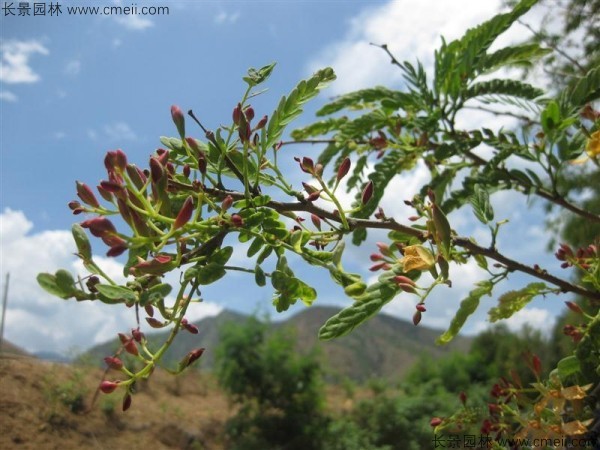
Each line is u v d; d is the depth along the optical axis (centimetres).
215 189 104
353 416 934
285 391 887
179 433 778
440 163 235
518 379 145
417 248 109
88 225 86
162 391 925
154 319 94
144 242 88
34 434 634
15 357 762
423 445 837
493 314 167
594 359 134
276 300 100
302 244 108
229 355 895
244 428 835
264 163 112
